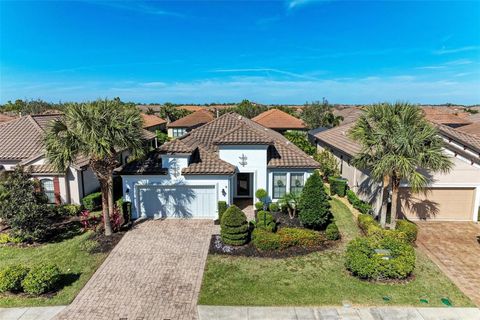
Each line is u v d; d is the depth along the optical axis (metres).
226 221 16.52
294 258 15.50
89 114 15.98
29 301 12.30
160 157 20.28
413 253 14.26
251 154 21.41
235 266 14.80
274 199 22.30
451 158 19.34
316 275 14.03
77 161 22.09
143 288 13.16
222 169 19.91
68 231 18.86
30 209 16.84
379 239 15.35
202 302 12.25
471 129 31.91
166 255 15.87
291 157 22.34
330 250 16.30
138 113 18.09
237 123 27.53
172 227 19.17
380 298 12.45
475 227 19.77
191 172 19.69
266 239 16.12
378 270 13.45
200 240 17.48
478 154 24.59
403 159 15.77
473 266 15.14
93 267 14.80
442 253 16.45
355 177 24.59
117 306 12.02
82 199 22.17
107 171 17.36
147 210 20.59
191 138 24.09
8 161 23.41
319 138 36.53
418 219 20.94
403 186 20.22
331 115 56.22
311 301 12.27
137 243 17.12
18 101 73.81
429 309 11.86
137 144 17.47
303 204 18.03
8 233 18.17
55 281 13.10
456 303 12.24
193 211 20.62
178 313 11.66
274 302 12.22
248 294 12.71
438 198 20.64
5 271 12.88
